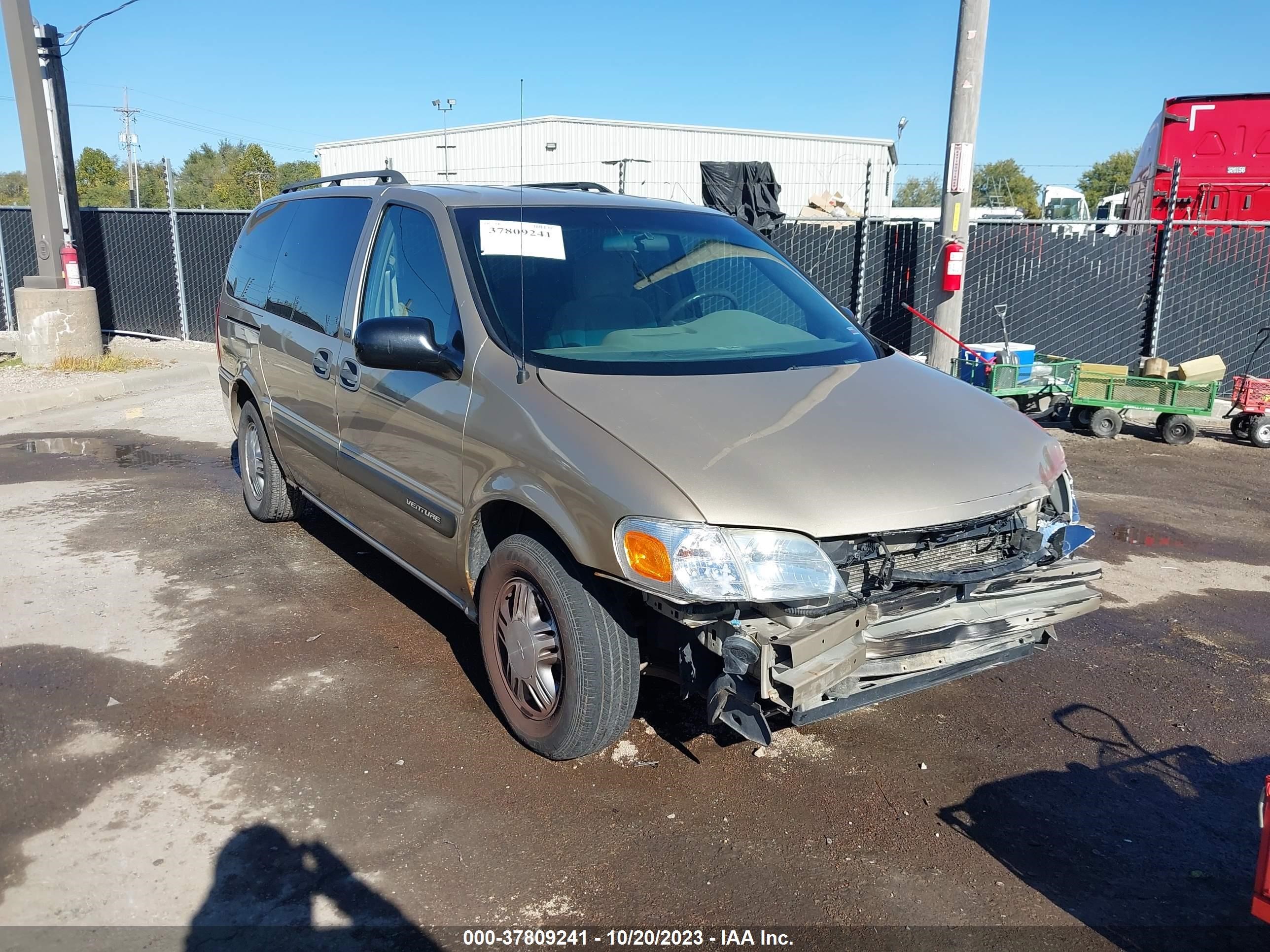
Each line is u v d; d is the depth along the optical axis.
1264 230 10.37
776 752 3.49
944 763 3.46
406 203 4.23
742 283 4.25
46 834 2.92
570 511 2.97
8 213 15.48
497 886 2.75
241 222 13.84
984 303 11.18
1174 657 4.40
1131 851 2.99
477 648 4.26
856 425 3.21
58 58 12.13
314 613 4.59
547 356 3.43
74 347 12.08
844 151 23.56
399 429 3.89
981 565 3.17
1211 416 10.37
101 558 5.28
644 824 3.05
